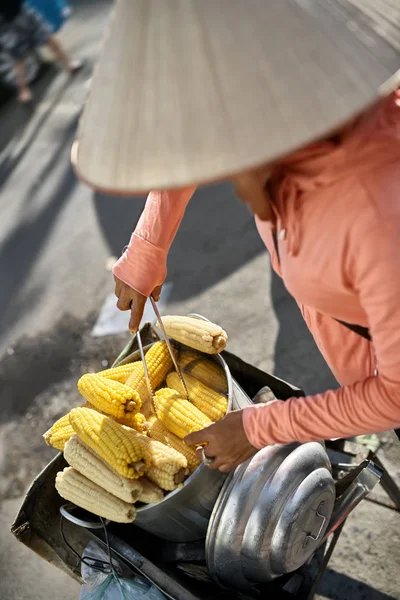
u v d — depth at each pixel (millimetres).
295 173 1123
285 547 1621
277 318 3525
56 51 7809
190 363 1996
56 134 6934
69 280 4684
